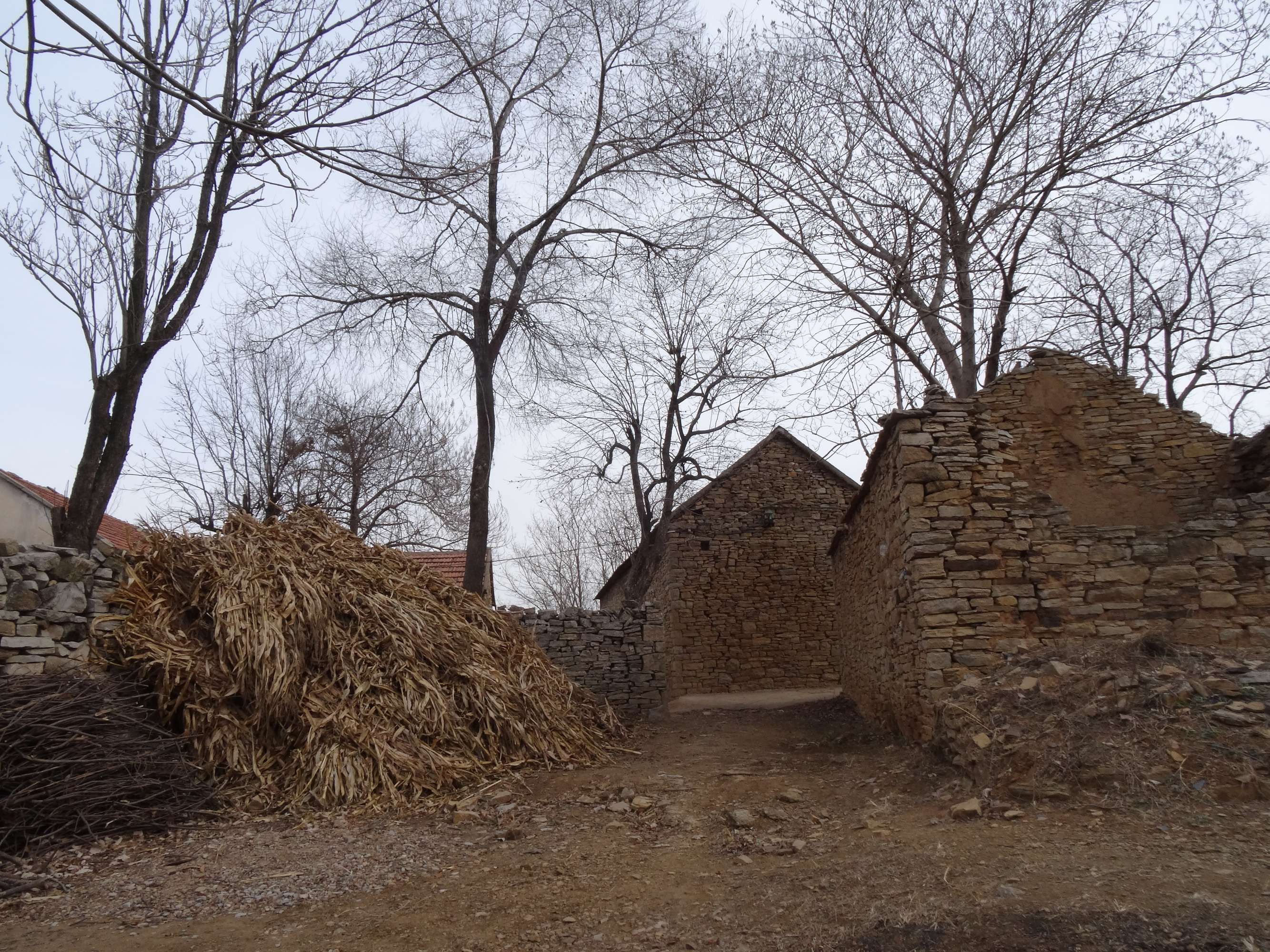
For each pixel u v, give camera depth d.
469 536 15.29
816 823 6.07
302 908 4.86
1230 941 3.49
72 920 4.77
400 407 17.69
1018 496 8.34
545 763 8.59
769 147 14.91
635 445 22.19
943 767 6.98
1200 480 9.84
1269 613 7.74
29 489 18.48
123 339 10.13
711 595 22.09
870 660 11.74
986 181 14.15
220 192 10.76
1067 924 3.77
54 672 7.27
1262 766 5.45
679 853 5.60
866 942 3.88
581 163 16.09
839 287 14.96
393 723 7.94
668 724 13.17
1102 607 7.89
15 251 9.58
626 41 15.98
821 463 23.05
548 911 4.64
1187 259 17.25
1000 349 14.46
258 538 9.05
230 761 7.21
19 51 4.66
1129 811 5.28
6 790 6.07
